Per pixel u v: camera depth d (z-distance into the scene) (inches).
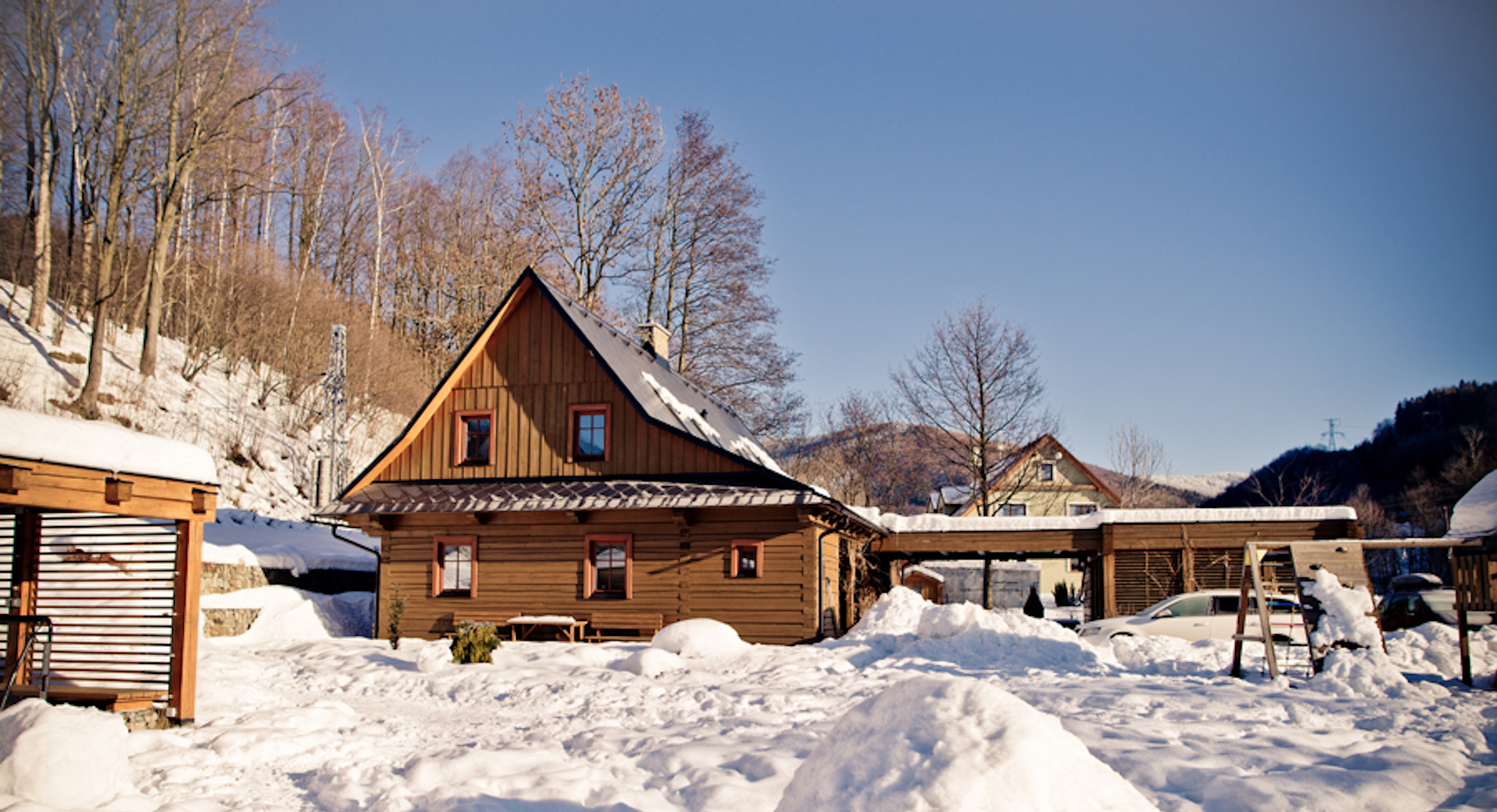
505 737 408.2
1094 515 997.8
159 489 383.6
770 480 829.8
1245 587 528.7
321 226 2054.6
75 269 1368.1
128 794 275.1
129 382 1226.6
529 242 1658.5
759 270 1641.2
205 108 1300.4
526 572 871.1
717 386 1599.4
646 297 1641.2
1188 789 284.4
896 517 1050.1
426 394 1839.3
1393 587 844.0
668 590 837.8
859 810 162.9
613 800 280.5
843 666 606.2
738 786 289.3
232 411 1355.8
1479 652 521.3
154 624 411.8
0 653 422.0
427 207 2124.8
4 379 1056.2
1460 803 268.4
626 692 523.2
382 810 271.7
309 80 1956.2
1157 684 490.6
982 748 164.9
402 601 887.7
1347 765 305.4
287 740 354.3
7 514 426.0
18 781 255.6
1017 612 717.9
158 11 1254.3
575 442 895.7
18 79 1286.9
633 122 1624.0
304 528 1121.4
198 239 1732.3
